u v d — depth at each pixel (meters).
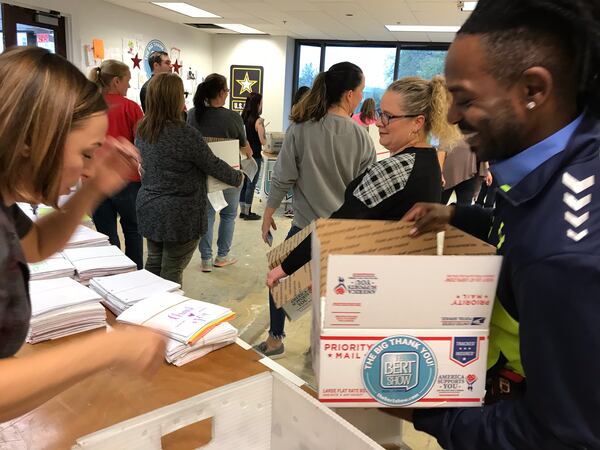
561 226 0.55
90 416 0.98
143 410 1.01
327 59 9.76
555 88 0.57
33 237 1.00
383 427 1.03
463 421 0.70
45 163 0.68
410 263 0.67
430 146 1.40
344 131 2.08
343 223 0.83
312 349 0.82
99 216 2.98
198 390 1.08
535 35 0.54
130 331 0.67
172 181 2.38
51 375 0.57
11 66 0.65
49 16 5.93
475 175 4.18
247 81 9.71
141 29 7.65
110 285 1.50
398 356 0.71
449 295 0.68
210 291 3.38
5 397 0.54
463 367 0.71
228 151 2.72
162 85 2.27
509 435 0.64
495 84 0.57
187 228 2.46
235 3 6.33
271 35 9.35
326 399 0.72
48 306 1.26
